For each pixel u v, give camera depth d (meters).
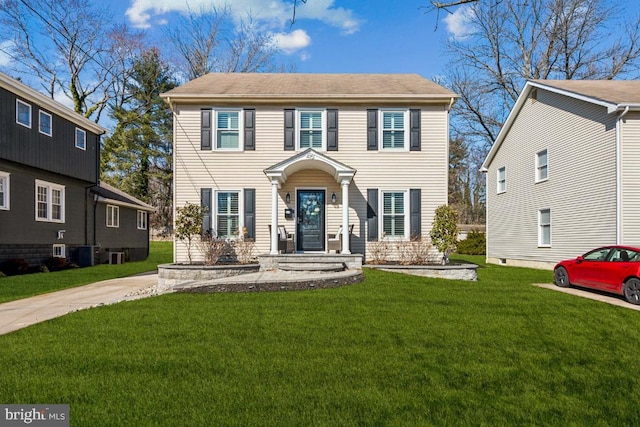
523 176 17.31
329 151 13.53
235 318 6.37
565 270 10.58
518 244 17.61
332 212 13.48
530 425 3.33
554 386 4.09
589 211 13.16
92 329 5.81
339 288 8.80
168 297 7.95
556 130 15.02
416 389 3.94
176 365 4.47
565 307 7.30
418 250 13.00
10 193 13.91
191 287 8.37
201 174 13.41
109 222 20.67
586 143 13.35
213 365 4.47
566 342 5.42
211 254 11.93
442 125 13.58
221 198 13.45
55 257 16.00
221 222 13.41
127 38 32.00
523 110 17.33
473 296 8.06
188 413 3.42
